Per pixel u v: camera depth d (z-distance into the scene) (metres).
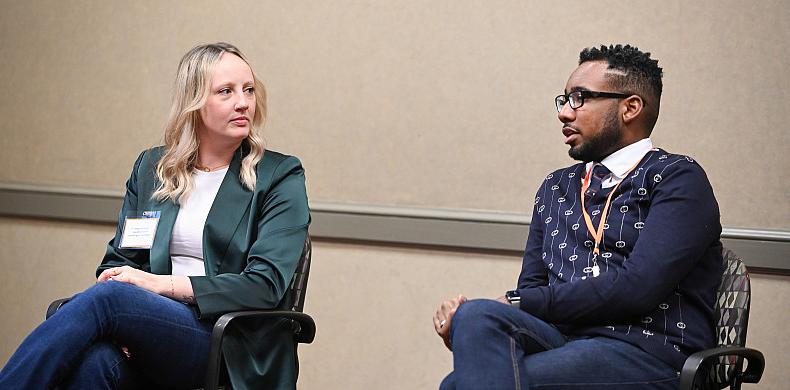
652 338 4.85
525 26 7.85
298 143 8.35
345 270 8.20
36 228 8.94
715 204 5.00
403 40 8.12
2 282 8.96
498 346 4.52
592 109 5.33
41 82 8.98
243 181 5.85
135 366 5.34
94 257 8.80
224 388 5.37
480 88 7.93
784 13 7.29
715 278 5.12
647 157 5.23
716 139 7.38
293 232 5.72
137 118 8.77
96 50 8.88
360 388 8.12
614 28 7.65
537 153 7.79
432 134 8.02
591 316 4.85
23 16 9.05
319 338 8.24
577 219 5.28
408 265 8.05
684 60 7.48
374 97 8.18
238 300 5.37
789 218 7.23
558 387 4.61
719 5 7.43
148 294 5.20
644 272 4.75
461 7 8.00
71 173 8.90
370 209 8.09
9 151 9.01
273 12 8.46
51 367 4.85
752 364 4.96
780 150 7.27
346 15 8.27
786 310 7.21
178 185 5.89
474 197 7.90
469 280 7.89
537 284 5.50
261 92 6.12
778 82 7.29
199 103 5.81
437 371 7.95
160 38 8.74
